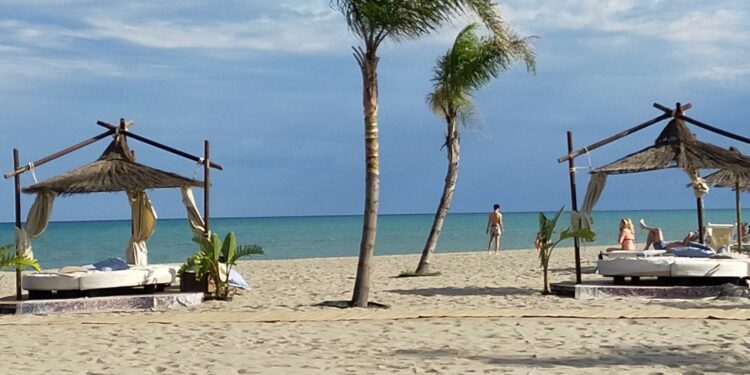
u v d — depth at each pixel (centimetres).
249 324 1180
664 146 1529
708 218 9719
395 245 4772
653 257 1500
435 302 1435
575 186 1520
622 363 864
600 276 1759
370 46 1359
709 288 1424
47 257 4394
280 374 828
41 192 1448
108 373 844
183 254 4350
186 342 1041
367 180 1388
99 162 1535
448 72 2002
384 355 930
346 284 1827
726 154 1516
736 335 1028
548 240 1516
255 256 3972
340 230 7750
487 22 1381
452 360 891
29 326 1195
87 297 1402
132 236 1656
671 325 1112
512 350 949
